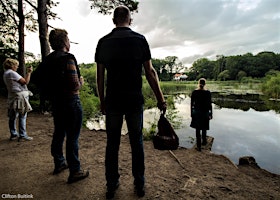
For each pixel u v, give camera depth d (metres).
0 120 6.15
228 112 13.05
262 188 2.64
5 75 3.89
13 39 9.69
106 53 1.97
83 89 9.37
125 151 3.78
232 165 3.40
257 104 17.69
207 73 121.56
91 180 2.63
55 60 2.28
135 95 2.00
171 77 117.25
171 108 8.00
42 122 6.05
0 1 8.27
